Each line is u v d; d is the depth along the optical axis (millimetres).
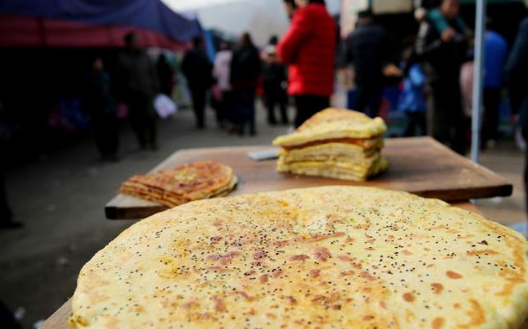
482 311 909
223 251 1250
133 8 8914
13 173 7113
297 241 1300
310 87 3908
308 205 1591
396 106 6652
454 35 4332
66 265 3703
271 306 997
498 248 1124
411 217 1377
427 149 2811
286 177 2371
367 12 5086
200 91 11086
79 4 7059
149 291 1067
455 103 4613
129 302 1027
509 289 960
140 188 2102
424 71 4645
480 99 2887
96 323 967
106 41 8656
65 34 7426
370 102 5230
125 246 1312
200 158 2881
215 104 11336
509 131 7898
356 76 5195
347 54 5387
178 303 1017
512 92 3697
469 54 5801
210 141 9383
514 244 1147
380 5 7668
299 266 1150
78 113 10227
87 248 4023
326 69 3914
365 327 908
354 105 5359
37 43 6895
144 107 8234
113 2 8070
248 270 1146
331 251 1216
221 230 1387
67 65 10078
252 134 9930
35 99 8789
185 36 12516
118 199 2088
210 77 11047
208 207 1602
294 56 3896
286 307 990
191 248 1270
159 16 10438
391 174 2303
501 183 2041
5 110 8102
